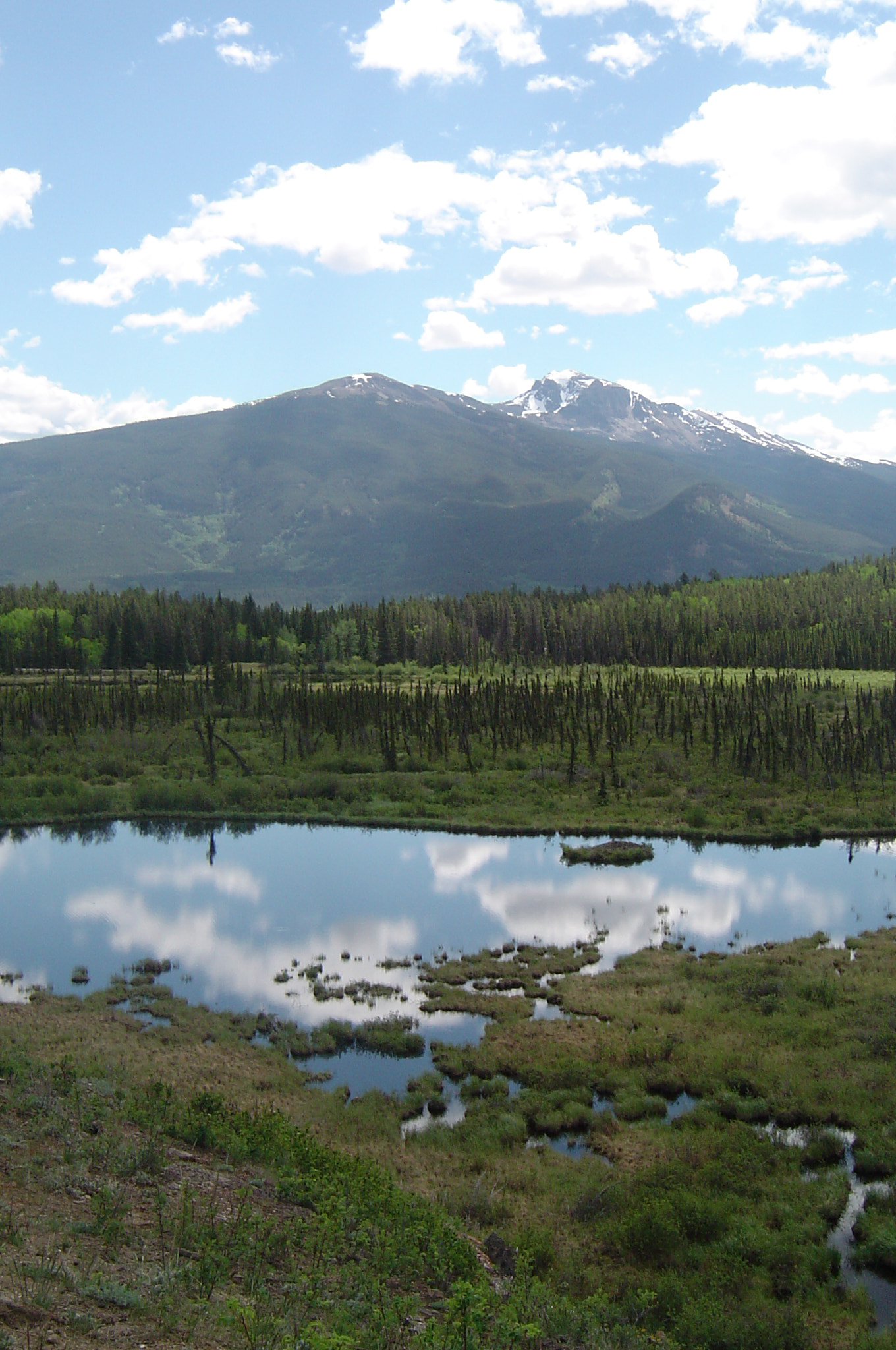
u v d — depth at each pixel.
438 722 127.81
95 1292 13.31
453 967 50.56
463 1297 15.08
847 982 46.12
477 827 86.69
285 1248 17.45
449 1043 41.03
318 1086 36.75
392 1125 32.62
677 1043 39.16
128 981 48.25
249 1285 15.34
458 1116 34.22
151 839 83.12
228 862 74.56
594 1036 40.97
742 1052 38.09
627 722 131.38
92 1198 17.67
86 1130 22.02
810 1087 34.47
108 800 94.31
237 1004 45.69
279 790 99.88
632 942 55.53
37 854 77.00
